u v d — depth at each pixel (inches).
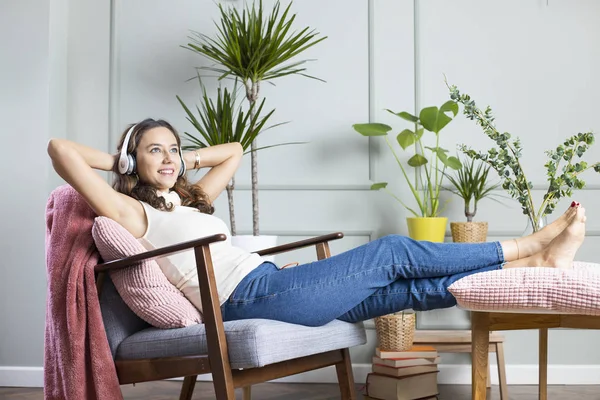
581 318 65.4
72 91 126.4
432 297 71.9
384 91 125.9
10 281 117.8
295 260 124.4
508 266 70.6
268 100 126.3
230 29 110.6
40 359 116.7
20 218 118.6
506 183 100.8
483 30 126.0
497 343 104.4
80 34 127.2
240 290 73.8
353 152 125.4
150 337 69.1
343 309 72.4
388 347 102.2
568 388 114.5
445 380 119.3
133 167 80.7
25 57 120.4
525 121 124.5
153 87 126.7
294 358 71.9
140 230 76.1
